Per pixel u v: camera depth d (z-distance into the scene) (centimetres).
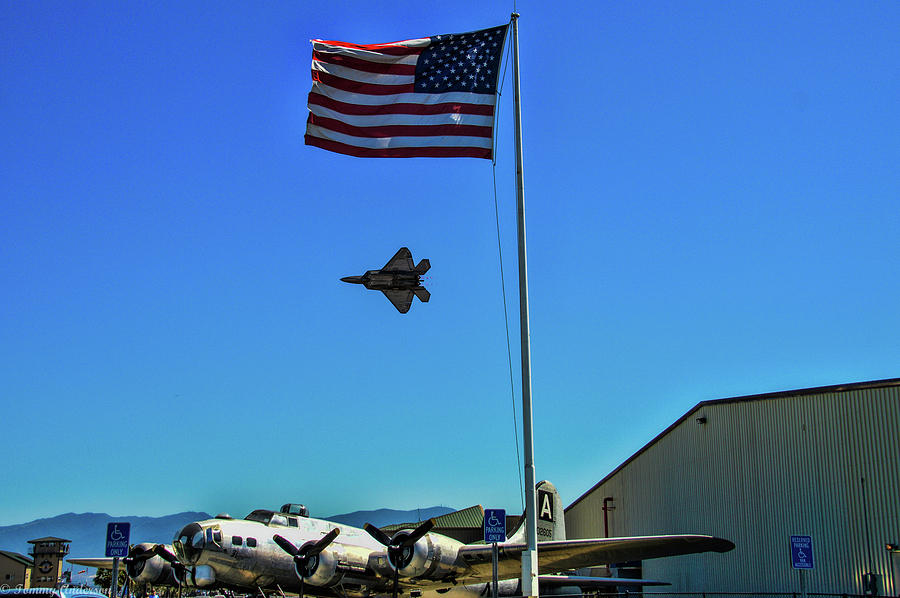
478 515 4028
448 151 1869
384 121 1875
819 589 3012
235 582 2634
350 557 2728
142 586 3131
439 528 4022
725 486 3538
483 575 2894
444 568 2645
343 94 1875
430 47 1925
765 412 3378
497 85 1905
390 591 2923
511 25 1884
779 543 3203
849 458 3002
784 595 3142
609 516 4653
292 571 2695
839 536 2980
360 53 1894
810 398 3188
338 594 2819
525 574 1648
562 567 2950
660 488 4078
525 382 1734
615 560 2802
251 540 2625
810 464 3139
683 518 3834
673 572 3959
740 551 3403
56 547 7581
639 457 4344
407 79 1900
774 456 3297
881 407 2938
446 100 1894
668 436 4044
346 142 1858
